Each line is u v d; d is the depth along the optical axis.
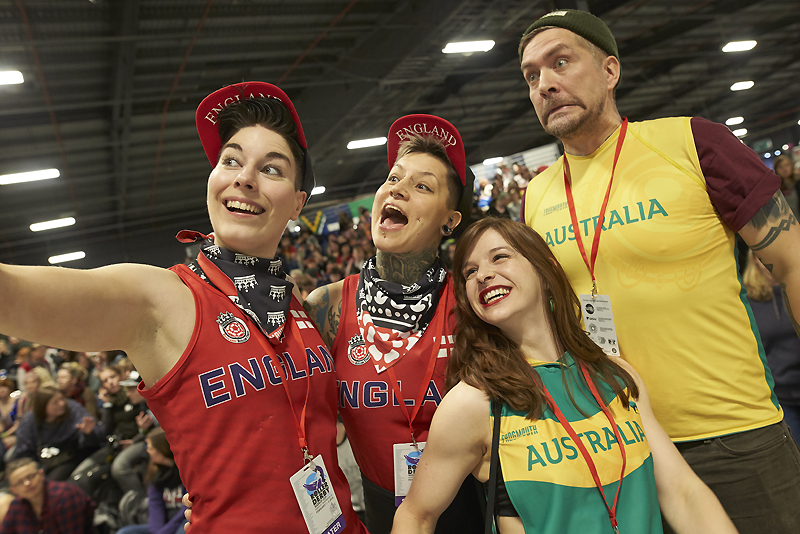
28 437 4.49
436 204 1.81
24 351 8.06
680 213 1.63
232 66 8.80
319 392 1.41
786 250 1.57
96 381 7.20
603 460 1.35
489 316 1.52
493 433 1.37
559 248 1.85
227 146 1.45
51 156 10.08
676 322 1.64
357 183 16.03
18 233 13.24
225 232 1.39
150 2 6.76
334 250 11.26
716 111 19.19
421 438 1.66
